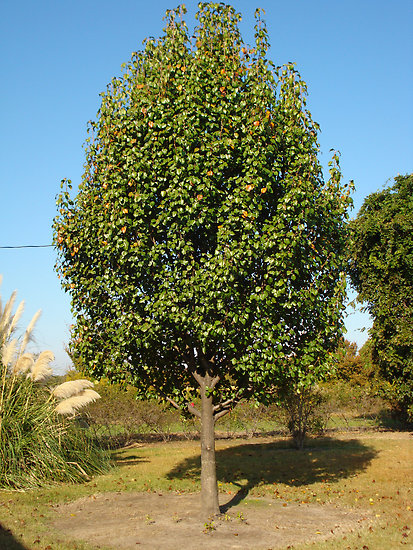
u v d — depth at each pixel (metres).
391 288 15.68
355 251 16.52
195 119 6.39
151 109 6.54
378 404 17.58
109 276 6.62
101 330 7.13
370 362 16.75
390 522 6.05
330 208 6.75
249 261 5.88
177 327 6.28
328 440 14.78
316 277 6.70
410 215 15.21
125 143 6.62
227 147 6.25
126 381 7.61
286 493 8.04
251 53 6.93
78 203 7.40
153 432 17.08
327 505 7.20
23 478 8.22
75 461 9.41
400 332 14.93
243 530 5.94
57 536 5.68
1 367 9.55
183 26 7.16
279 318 6.47
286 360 6.46
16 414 8.88
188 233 6.48
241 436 16.47
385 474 9.20
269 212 6.64
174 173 6.12
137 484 8.77
